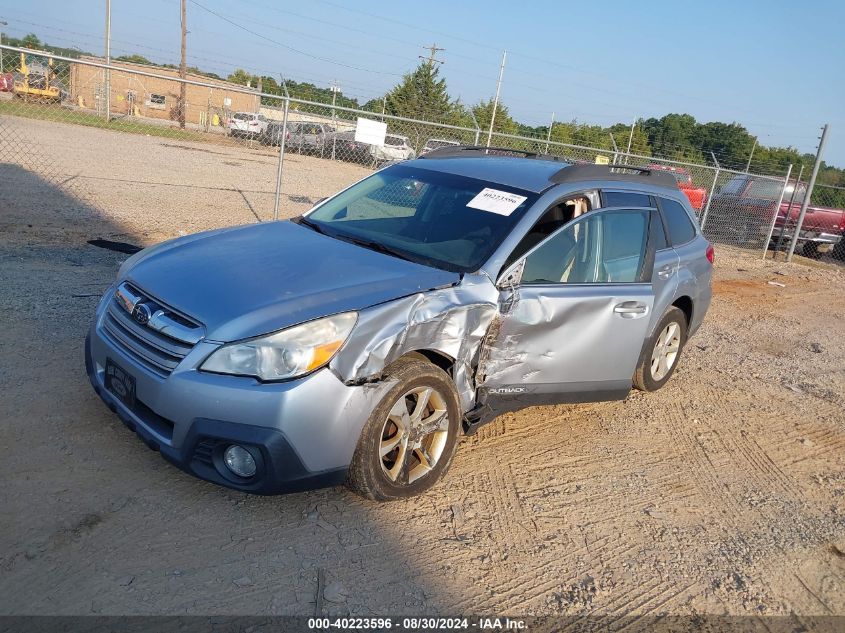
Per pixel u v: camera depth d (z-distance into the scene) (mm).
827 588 3523
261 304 3207
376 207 4609
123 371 3305
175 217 10297
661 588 3311
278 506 3412
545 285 4074
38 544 2879
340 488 3648
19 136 18734
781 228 16141
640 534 3746
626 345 4539
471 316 3641
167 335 3184
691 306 5746
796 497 4438
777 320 9641
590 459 4523
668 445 4938
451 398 3648
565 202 4410
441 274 3746
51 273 6496
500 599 3047
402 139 16609
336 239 4215
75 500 3189
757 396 6242
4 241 7484
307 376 3049
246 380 3020
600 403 5492
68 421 3816
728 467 4734
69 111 24688
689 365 6898
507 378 4008
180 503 3303
